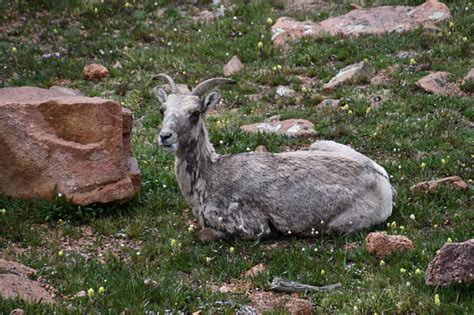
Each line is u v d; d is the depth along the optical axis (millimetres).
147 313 28328
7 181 37438
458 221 36562
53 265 32156
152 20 65375
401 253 32656
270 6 66125
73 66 57000
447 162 42375
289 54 57781
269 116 50000
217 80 35688
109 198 37375
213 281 31812
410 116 48625
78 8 65812
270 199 35031
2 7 65688
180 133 34312
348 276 31578
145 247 34188
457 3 63375
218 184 35219
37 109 37469
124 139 39531
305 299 30172
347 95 51281
